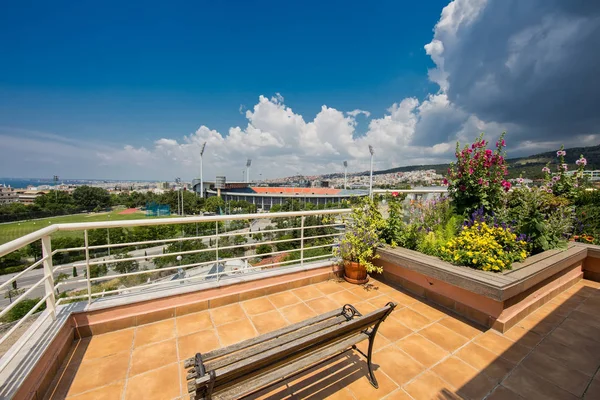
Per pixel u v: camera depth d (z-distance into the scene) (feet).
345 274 14.25
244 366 4.32
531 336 9.28
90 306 9.19
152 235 135.85
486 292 9.18
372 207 14.23
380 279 14.47
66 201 302.45
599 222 15.55
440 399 6.71
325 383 7.18
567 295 12.30
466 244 11.23
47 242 7.97
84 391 6.82
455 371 7.66
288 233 93.71
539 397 6.75
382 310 6.21
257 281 12.10
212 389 4.28
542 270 10.39
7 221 233.14
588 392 6.89
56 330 7.82
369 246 13.47
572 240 15.46
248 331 9.53
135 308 9.77
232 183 339.57
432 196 16.29
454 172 14.85
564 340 9.05
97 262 9.32
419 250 13.50
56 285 8.67
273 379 5.34
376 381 7.10
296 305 11.45
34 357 6.64
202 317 10.41
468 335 9.36
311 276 13.62
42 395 6.57
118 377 7.32
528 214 13.28
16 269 100.07
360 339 6.70
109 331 9.36
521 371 7.65
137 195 357.61
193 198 281.13
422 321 10.26
